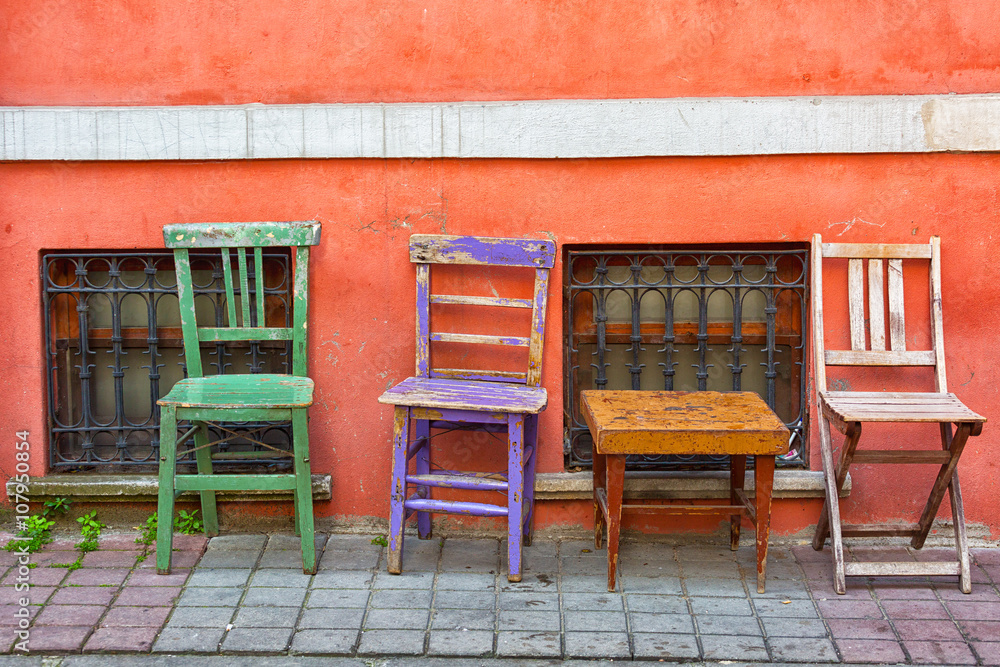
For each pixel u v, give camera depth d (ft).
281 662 10.05
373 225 12.61
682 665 10.07
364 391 12.96
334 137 12.32
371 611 10.96
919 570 11.44
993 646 10.27
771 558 12.47
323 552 12.57
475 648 10.22
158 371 13.52
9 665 9.89
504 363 12.98
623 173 12.39
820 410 12.16
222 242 12.09
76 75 12.42
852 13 12.17
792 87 12.30
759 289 12.78
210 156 12.34
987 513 12.84
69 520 13.11
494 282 12.75
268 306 13.32
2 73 12.39
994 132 12.09
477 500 12.98
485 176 12.47
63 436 13.47
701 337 12.85
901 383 12.73
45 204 12.54
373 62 12.39
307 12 12.31
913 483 12.84
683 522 12.98
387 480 13.09
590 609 11.05
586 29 12.26
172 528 11.71
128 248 12.84
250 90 12.44
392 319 12.80
